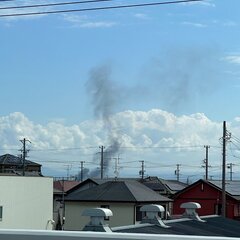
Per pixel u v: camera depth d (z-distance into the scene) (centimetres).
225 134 4912
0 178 4188
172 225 1297
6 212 4225
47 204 4738
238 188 5753
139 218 4741
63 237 472
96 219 835
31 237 482
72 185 8544
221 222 1551
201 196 5697
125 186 4966
